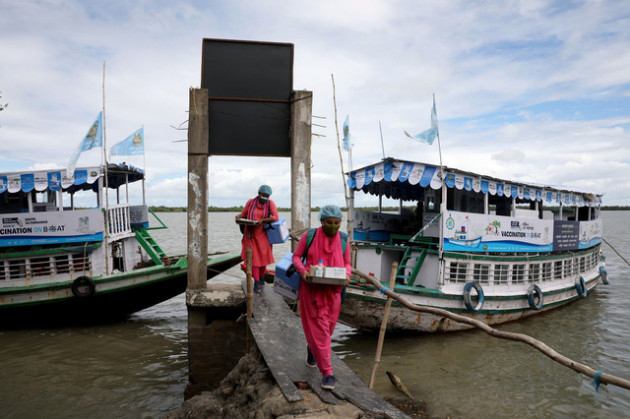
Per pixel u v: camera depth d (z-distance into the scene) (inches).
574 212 650.8
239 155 323.9
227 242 1357.0
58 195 461.1
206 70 320.2
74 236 460.8
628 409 277.9
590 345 407.2
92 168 462.9
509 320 478.6
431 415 262.1
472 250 433.4
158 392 305.4
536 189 522.0
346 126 482.0
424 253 445.4
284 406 155.4
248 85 324.5
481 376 323.0
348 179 492.1
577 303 589.9
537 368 341.7
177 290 492.4
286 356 201.8
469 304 415.8
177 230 2145.7
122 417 269.9
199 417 201.9
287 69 329.1
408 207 604.7
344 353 375.9
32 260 459.2
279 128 328.5
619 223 3380.9
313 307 165.6
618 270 892.6
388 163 445.1
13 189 447.5
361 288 400.8
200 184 315.6
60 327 470.9
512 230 475.5
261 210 307.7
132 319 506.0
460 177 418.6
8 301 449.4
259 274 315.3
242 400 187.5
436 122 394.6
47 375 334.0
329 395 162.7
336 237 169.2
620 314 528.7
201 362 300.8
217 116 320.5
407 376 320.8
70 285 450.9
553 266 537.0
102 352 387.5
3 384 317.4
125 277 458.0
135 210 549.6
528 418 262.1
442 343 400.2
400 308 396.8
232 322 303.0
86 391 305.7
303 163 324.8
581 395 295.6
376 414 148.9
